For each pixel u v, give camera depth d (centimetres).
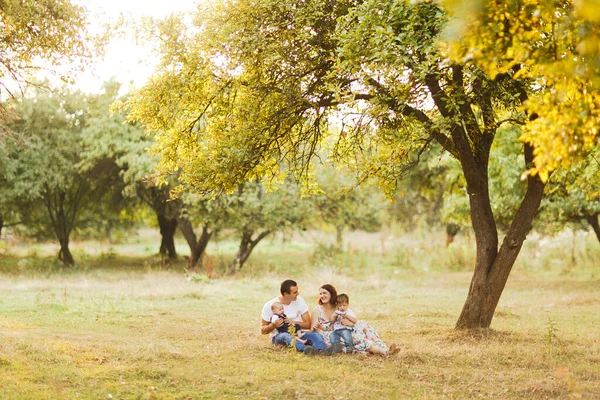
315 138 1127
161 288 1778
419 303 1609
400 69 852
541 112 506
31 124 2509
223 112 1095
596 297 1664
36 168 2498
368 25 874
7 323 1137
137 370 732
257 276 2275
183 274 2378
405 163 1077
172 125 1105
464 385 703
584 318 1310
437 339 1028
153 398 623
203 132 1114
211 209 2369
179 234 4512
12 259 3042
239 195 2458
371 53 873
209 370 746
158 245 4266
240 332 1106
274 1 985
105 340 998
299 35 976
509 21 525
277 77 1050
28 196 2558
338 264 2658
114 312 1357
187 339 1033
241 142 1004
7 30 838
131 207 3173
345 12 993
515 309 1473
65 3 873
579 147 501
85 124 2641
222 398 629
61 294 1677
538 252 2886
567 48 534
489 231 1075
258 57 1022
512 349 911
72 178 2662
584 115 492
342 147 1169
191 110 1099
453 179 2197
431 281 2272
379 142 1105
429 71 847
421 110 1013
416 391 675
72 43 913
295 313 927
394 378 733
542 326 1188
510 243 1055
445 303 1616
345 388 666
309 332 891
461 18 505
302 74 1029
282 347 905
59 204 2873
